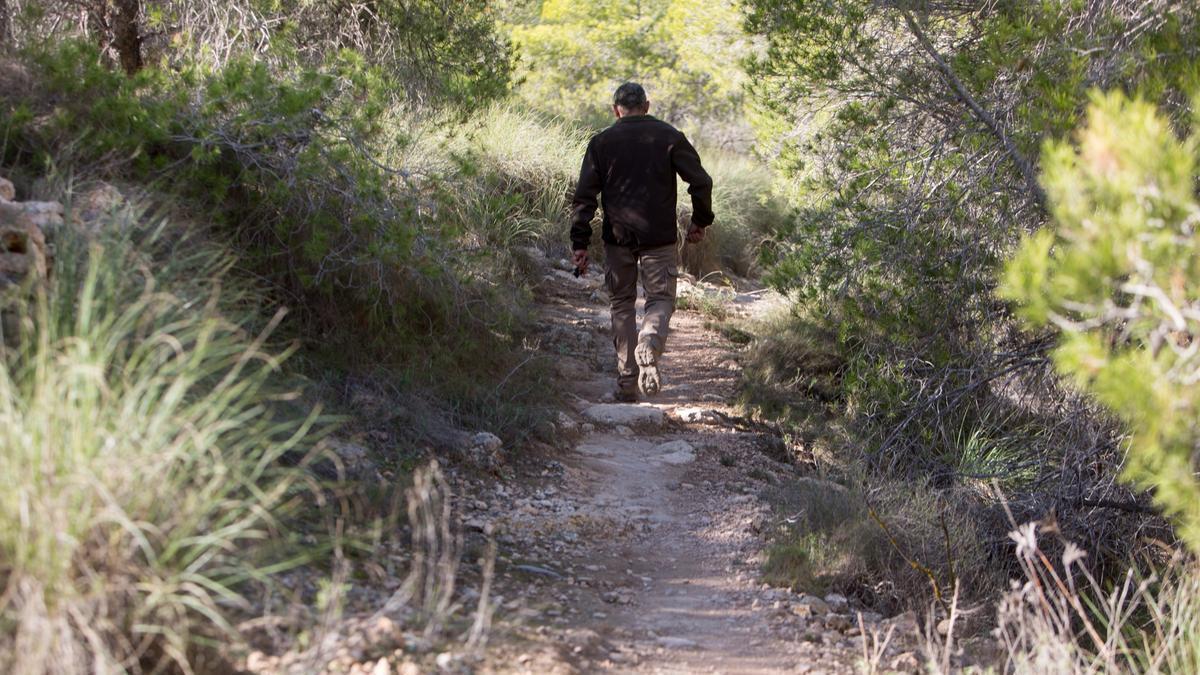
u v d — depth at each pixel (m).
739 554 5.94
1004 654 4.90
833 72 8.03
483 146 11.95
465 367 7.72
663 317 8.23
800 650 4.73
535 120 14.66
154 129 6.38
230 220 6.66
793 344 9.85
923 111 7.93
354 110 7.34
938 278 7.38
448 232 7.34
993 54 6.61
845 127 8.43
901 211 7.61
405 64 10.80
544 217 12.52
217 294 5.12
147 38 9.45
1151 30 6.03
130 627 3.29
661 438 7.95
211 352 4.53
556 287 11.42
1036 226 7.09
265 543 4.12
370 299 7.07
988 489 7.25
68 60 6.64
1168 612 5.63
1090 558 6.74
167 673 3.28
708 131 22.42
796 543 5.94
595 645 4.38
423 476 5.90
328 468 5.38
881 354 7.93
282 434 5.22
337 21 10.70
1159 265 3.31
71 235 4.90
